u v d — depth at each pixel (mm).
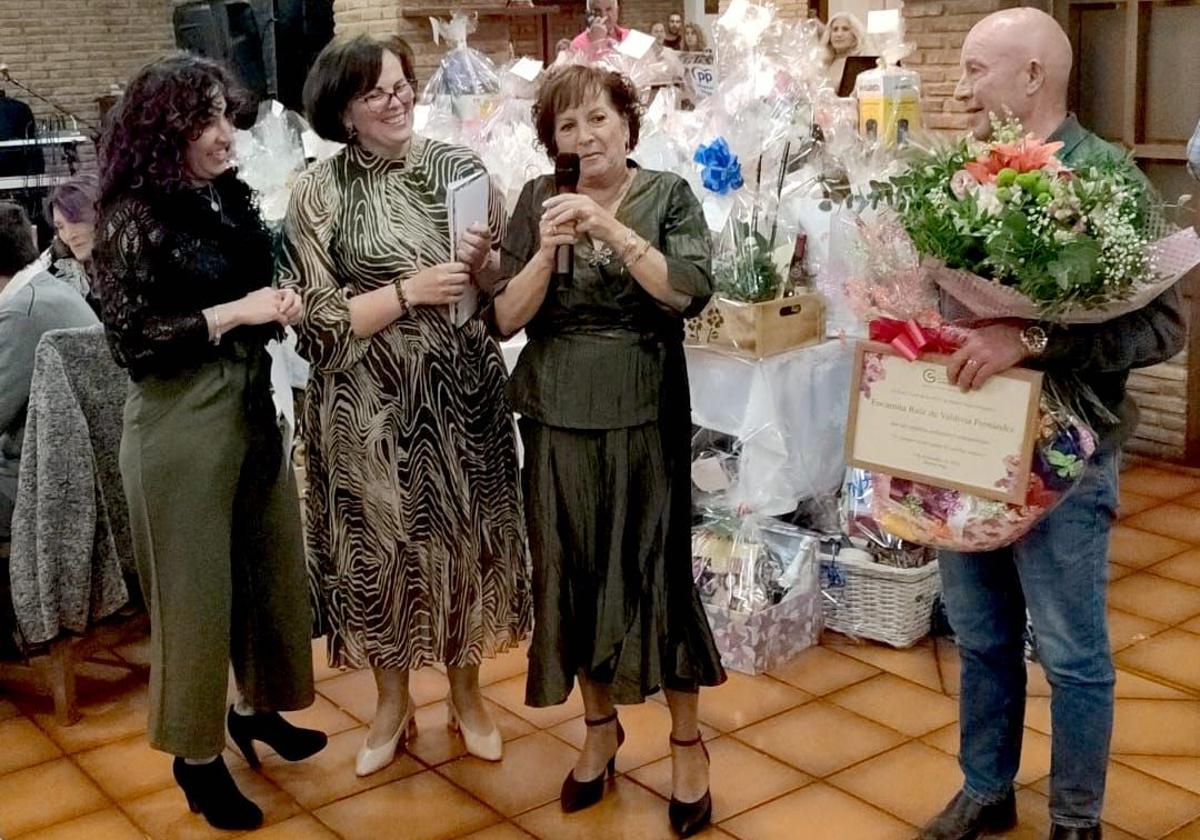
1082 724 2383
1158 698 3242
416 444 2779
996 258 2062
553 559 2588
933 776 2910
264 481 2791
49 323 3279
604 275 2500
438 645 2875
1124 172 2162
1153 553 4176
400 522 2799
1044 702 3197
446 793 2936
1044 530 2324
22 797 3004
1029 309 2143
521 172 3818
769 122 3572
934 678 3371
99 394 3279
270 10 7523
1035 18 2299
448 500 2820
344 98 2695
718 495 3672
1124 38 4844
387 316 2689
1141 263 2068
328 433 2805
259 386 2719
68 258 4250
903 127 4043
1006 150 2123
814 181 3621
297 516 2891
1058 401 2244
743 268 3422
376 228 2748
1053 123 2299
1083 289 2068
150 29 12219
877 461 2373
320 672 3598
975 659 2523
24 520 3211
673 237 2508
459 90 4789
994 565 2461
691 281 2447
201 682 2699
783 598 3477
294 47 7590
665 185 2545
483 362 2865
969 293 2199
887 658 3494
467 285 2734
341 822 2836
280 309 2646
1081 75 5012
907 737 3084
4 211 3324
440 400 2785
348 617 2871
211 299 2617
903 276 2271
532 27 7777
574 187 2504
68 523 3225
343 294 2746
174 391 2625
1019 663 2543
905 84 4062
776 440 3414
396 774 3025
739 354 3416
